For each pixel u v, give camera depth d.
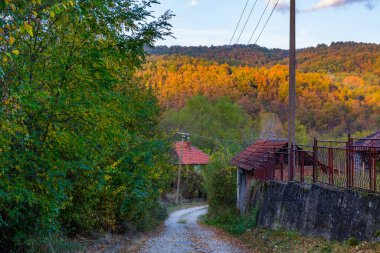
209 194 33.38
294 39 17.39
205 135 68.81
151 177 20.23
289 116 17.08
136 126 19.14
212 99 78.62
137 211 20.36
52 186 9.42
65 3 6.91
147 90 20.94
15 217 8.92
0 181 7.82
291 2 17.48
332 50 101.31
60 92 9.26
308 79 78.81
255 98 83.75
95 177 11.95
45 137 9.44
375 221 9.42
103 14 10.55
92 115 10.23
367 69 89.06
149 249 14.88
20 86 7.05
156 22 12.00
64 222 14.15
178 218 34.66
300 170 15.75
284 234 14.55
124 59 12.00
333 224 11.47
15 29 6.28
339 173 12.18
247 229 19.73
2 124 6.74
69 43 10.12
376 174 10.78
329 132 62.69
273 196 17.66
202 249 15.05
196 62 90.56
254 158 24.64
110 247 14.07
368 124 62.44
